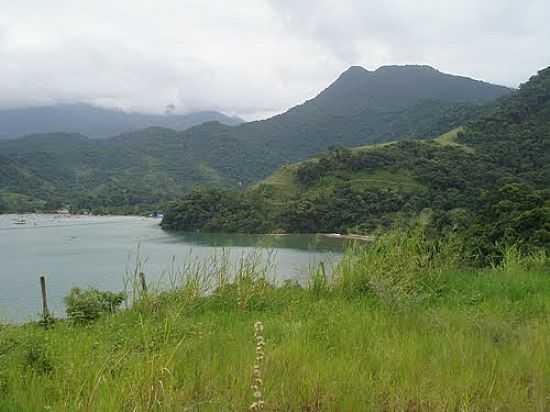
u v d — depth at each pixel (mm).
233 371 4230
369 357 4637
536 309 6938
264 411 3582
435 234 10156
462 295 7914
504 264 10250
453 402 3664
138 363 4270
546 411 3631
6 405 3871
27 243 75062
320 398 3762
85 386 4012
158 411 3510
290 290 8414
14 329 6844
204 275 8109
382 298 7312
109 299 8531
